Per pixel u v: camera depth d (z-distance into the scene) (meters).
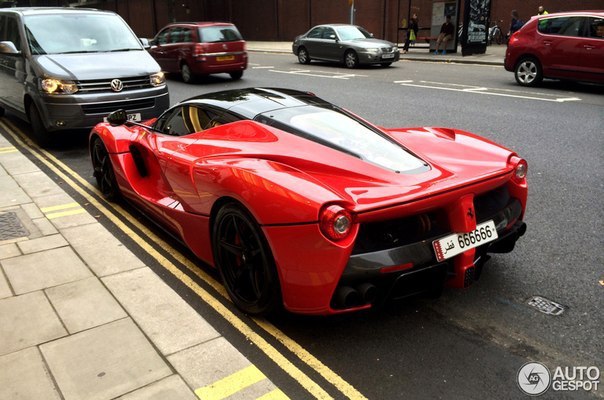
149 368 2.57
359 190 2.66
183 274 3.62
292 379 2.54
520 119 8.39
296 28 34.19
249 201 2.69
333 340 2.86
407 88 11.98
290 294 2.68
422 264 2.68
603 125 7.90
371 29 29.45
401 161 3.03
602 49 10.59
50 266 3.67
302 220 2.48
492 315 3.09
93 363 2.60
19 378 2.49
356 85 12.63
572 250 3.90
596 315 3.07
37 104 6.85
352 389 2.47
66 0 50.25
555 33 11.35
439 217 2.87
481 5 19.05
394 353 2.75
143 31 43.66
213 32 13.78
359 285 2.59
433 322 3.03
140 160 4.43
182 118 4.05
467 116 8.71
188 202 3.38
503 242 3.30
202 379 2.50
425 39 21.83
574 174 5.67
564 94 10.80
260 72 16.20
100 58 7.28
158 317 3.02
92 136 5.08
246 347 2.80
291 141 3.07
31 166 6.28
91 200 5.12
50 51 7.25
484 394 2.44
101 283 3.43
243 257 2.95
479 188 2.88
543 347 2.79
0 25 8.27
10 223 4.49
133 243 4.13
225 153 3.18
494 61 17.22
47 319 2.99
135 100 7.11
